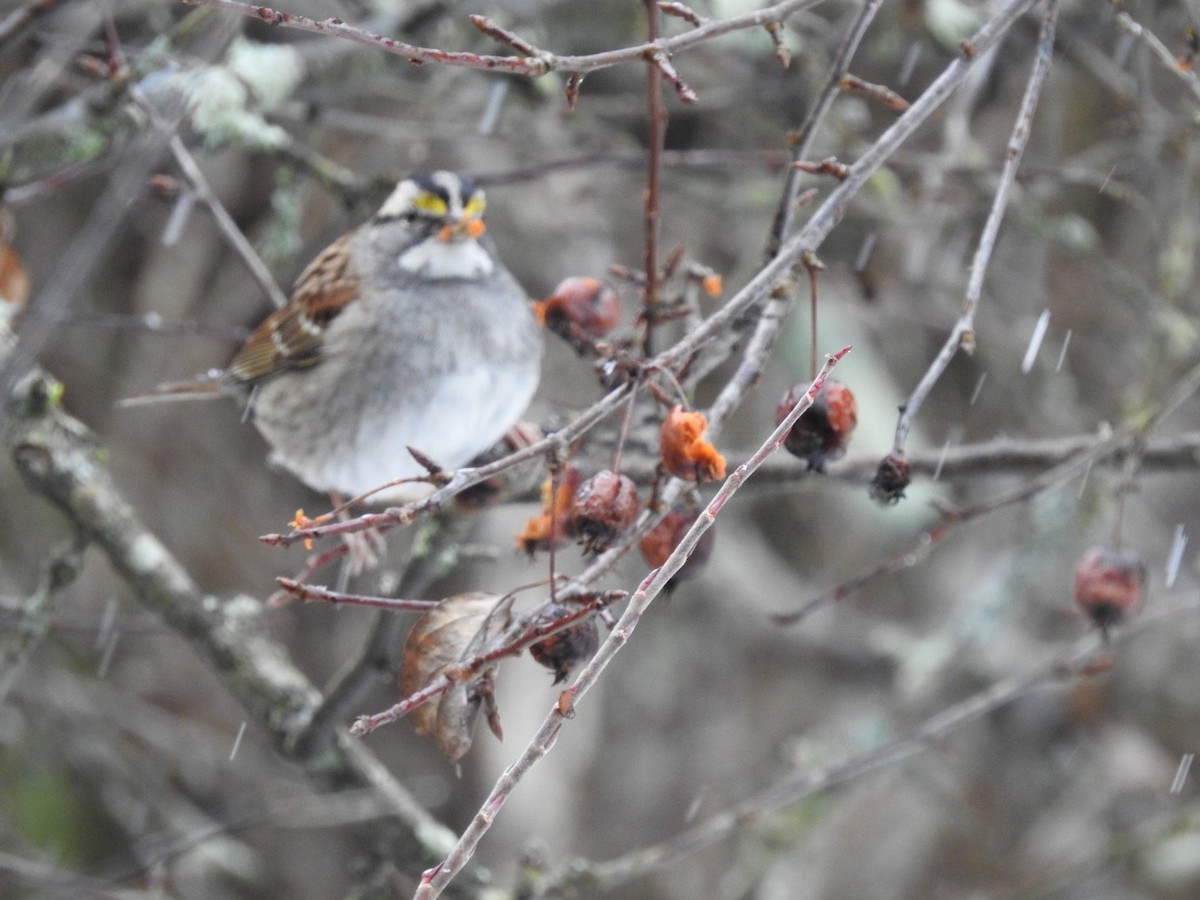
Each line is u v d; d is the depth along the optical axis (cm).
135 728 1231
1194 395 1295
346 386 880
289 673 841
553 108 1120
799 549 1456
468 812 1317
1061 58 1060
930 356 1362
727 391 545
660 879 1437
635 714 1444
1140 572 701
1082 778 1320
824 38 1109
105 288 1315
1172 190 1115
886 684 1386
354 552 859
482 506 718
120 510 838
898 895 1350
